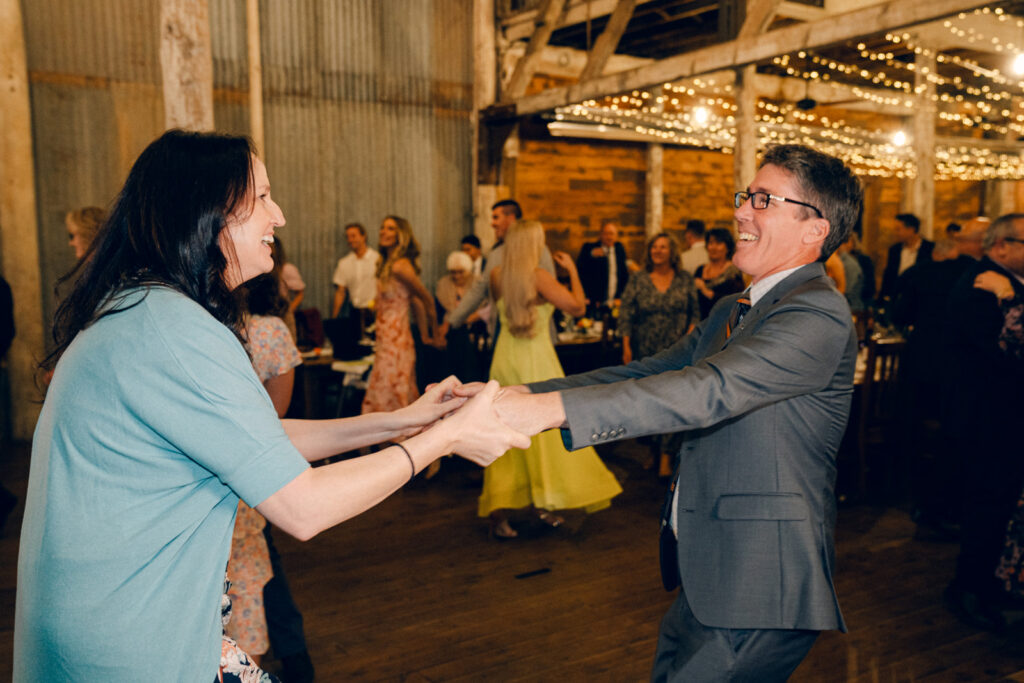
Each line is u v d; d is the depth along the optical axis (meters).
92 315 0.97
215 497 0.97
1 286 3.78
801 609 1.37
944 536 3.88
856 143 10.57
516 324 3.76
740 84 6.24
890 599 3.19
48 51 5.79
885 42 9.30
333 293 7.33
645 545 3.78
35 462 0.96
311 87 7.05
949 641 2.84
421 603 3.16
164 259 0.99
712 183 10.91
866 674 2.61
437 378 5.22
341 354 5.16
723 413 1.30
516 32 7.76
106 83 6.00
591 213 9.81
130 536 0.90
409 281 4.59
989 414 2.98
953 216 13.60
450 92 7.76
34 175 5.76
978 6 3.90
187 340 0.92
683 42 9.37
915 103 9.14
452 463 5.32
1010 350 2.88
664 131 9.29
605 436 1.26
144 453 0.91
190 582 0.95
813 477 1.43
